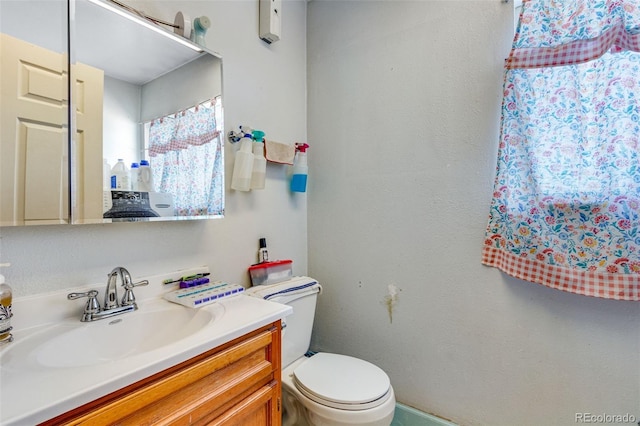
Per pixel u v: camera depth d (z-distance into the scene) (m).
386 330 1.50
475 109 1.26
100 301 0.94
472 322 1.27
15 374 0.58
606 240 0.99
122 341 0.89
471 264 1.27
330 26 1.69
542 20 1.08
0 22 0.77
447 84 1.32
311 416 1.12
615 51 0.97
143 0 1.05
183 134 1.14
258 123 1.48
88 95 0.91
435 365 1.37
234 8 1.37
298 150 1.64
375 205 1.53
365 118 1.56
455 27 1.31
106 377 0.56
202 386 0.72
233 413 0.78
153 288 1.07
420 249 1.39
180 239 1.17
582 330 1.07
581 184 1.03
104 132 0.94
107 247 0.97
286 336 1.33
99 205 0.92
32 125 0.81
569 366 1.09
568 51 1.03
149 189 1.04
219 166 1.26
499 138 1.19
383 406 1.08
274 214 1.57
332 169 1.68
